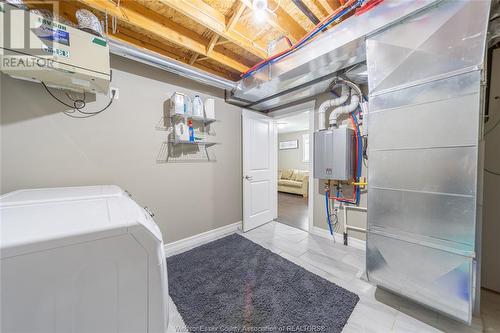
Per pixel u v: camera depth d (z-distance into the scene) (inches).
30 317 19.2
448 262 48.3
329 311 54.9
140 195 82.7
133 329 23.5
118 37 73.5
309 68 75.4
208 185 106.7
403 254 55.2
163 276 25.4
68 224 23.0
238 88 100.4
